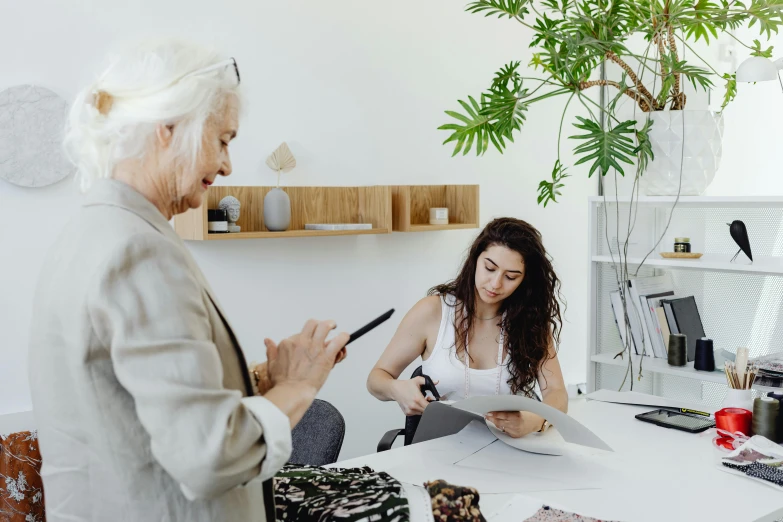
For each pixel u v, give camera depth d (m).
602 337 3.36
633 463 1.75
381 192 3.31
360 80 3.47
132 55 1.00
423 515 1.28
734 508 1.48
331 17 3.35
